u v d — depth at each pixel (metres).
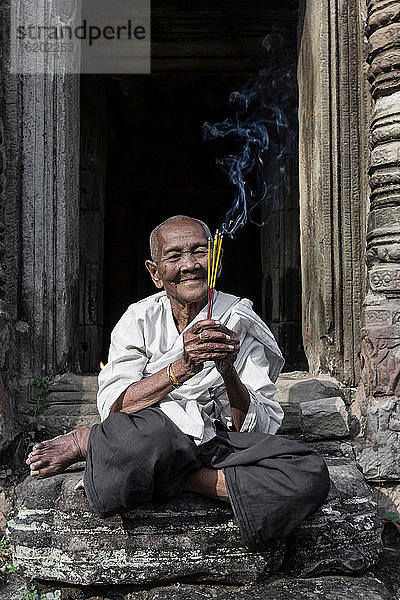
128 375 2.57
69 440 2.66
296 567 2.52
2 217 3.61
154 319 2.71
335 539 2.53
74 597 2.46
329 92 3.75
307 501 2.33
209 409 2.65
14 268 3.69
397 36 3.44
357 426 3.43
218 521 2.44
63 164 3.80
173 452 2.33
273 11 7.78
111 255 10.52
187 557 2.41
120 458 2.28
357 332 3.64
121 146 10.27
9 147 3.72
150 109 9.97
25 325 3.66
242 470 2.39
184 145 10.22
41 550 2.47
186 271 2.58
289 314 7.42
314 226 3.90
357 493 2.69
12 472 3.29
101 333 7.46
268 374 2.87
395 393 3.32
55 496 2.53
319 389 3.59
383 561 2.84
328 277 3.69
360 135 3.73
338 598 2.30
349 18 3.76
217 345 2.32
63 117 3.81
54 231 3.76
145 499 2.35
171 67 8.45
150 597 2.37
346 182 3.72
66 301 3.77
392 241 3.39
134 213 10.64
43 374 3.66
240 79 9.03
